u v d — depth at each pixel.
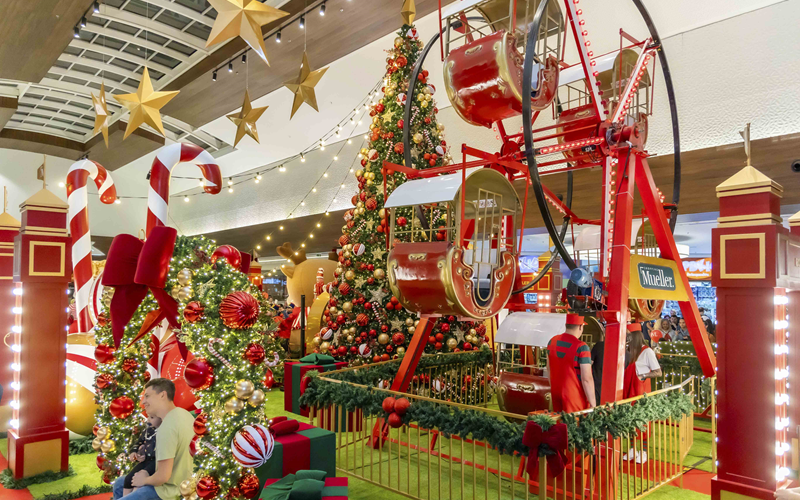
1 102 16.64
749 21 8.34
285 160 19.36
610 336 4.67
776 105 8.12
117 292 3.30
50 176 23.52
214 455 3.14
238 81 14.14
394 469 5.09
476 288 4.41
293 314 11.59
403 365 5.76
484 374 7.49
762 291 3.86
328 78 13.44
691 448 5.84
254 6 6.23
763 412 3.78
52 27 10.84
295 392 7.46
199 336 3.16
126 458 3.71
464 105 4.48
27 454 4.88
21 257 4.99
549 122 10.85
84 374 5.98
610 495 4.02
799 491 2.91
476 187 4.43
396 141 7.52
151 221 3.69
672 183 9.19
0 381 6.48
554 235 4.14
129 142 19.75
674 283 5.52
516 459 5.38
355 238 7.54
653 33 5.74
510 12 4.28
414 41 7.88
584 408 4.34
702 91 8.88
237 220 22.20
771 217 3.86
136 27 12.95
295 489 3.21
